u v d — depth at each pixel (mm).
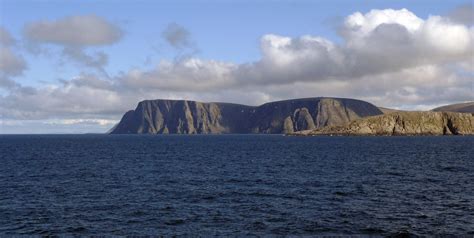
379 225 32625
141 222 34062
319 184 53531
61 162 89000
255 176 62250
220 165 80438
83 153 121812
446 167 74500
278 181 56531
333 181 56281
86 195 45938
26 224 33562
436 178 59125
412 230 31141
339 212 37062
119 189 50031
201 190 49094
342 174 64188
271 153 116812
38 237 30172
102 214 36812
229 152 123375
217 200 42812
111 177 61531
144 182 56000
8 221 34469
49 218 35469
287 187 51125
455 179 58000
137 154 116062
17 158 101000
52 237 30172
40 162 89000
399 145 158625
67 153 122000
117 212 37531
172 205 40375
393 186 51625
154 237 30031
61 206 40125
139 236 30281
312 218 34938
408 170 69625
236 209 38500
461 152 115688
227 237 29891
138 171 69812
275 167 75875
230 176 62344
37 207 39719
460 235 29906
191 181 56875
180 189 49875
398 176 61500
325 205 40094
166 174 65250
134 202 41906
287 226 32562
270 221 34062
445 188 49969
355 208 38688
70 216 36094
